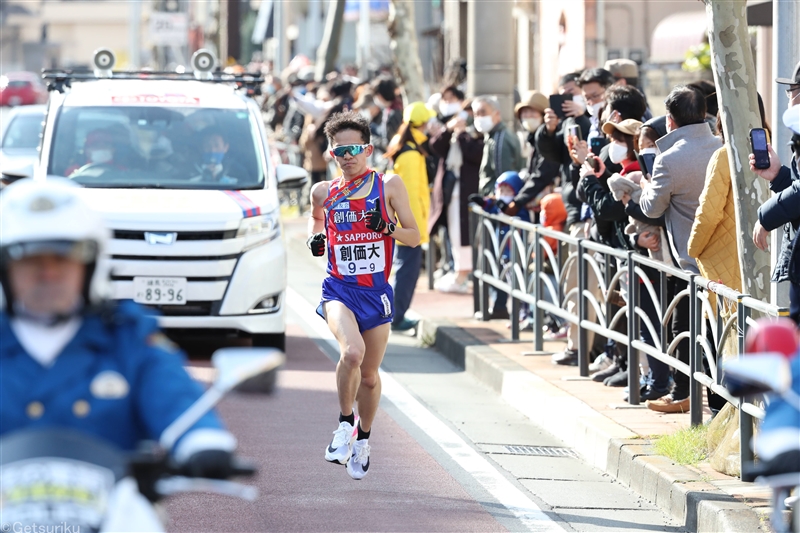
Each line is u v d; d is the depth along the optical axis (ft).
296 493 82.38
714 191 88.63
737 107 83.41
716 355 83.92
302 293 179.63
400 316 150.20
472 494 83.87
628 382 102.17
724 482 78.02
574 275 118.73
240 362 38.19
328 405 109.91
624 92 106.11
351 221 85.20
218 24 599.57
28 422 38.42
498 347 129.90
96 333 39.24
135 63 528.22
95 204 124.16
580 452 95.96
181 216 123.03
